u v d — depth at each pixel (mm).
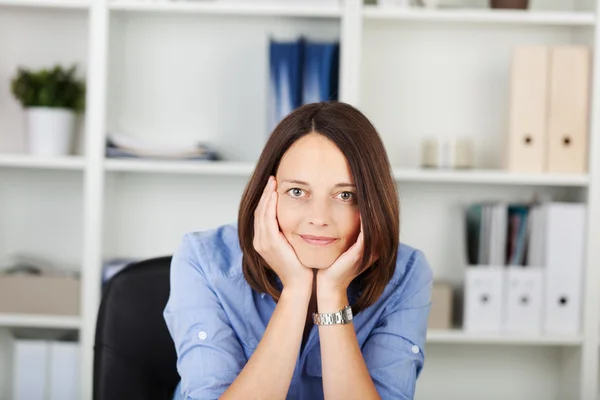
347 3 2596
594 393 2666
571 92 2662
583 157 2668
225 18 2893
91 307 2639
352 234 1358
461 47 2906
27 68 2904
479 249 2695
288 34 2889
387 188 1322
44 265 2932
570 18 2645
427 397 2959
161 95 2906
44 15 2898
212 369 1450
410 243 2924
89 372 2639
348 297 1525
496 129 2912
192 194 2932
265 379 1367
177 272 1541
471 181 2672
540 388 2939
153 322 1663
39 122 2717
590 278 2662
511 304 2682
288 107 2652
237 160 2914
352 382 1378
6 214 2945
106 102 2650
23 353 2697
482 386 2955
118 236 2908
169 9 2621
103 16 2617
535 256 2703
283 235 1380
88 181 2633
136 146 2674
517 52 2660
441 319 2703
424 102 2914
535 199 2902
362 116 1338
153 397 1665
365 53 2904
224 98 2910
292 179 1333
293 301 1385
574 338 2650
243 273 1472
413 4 2803
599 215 2654
